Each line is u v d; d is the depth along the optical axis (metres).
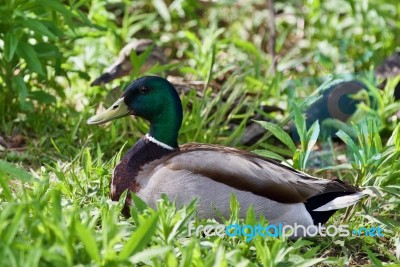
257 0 16.86
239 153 9.80
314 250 8.66
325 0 16.62
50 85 13.10
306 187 9.43
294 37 16.89
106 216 8.50
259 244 8.12
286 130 12.83
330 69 14.70
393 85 12.97
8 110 12.67
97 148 11.55
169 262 7.58
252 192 9.41
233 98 12.47
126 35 15.43
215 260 7.78
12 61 12.39
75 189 9.95
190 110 13.28
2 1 11.81
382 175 10.11
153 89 10.09
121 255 7.37
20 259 7.09
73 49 14.52
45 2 11.59
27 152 11.84
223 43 15.27
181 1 16.62
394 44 15.64
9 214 7.82
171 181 9.46
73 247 7.52
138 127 12.52
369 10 16.19
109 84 13.96
